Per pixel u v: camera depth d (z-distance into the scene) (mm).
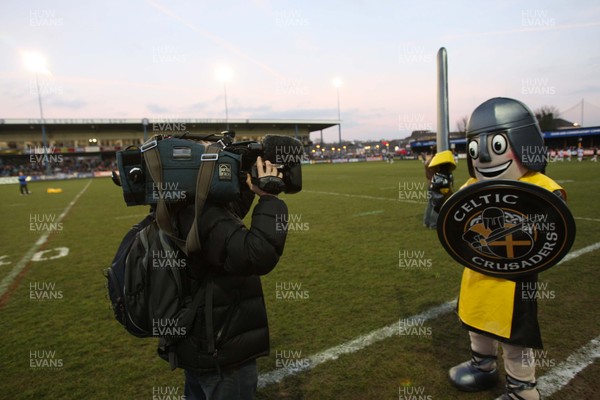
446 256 4863
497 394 2131
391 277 4129
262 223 1198
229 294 1302
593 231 5672
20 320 3414
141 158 1265
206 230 1195
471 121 1994
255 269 1190
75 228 8156
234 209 1486
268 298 3668
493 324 1857
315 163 57969
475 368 2174
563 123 57281
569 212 1544
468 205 1741
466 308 1983
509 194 1650
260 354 1389
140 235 1349
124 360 2666
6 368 2598
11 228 8555
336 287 3898
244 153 1280
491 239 1748
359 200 11008
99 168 46906
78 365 2613
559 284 3650
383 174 23203
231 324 1306
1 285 4449
